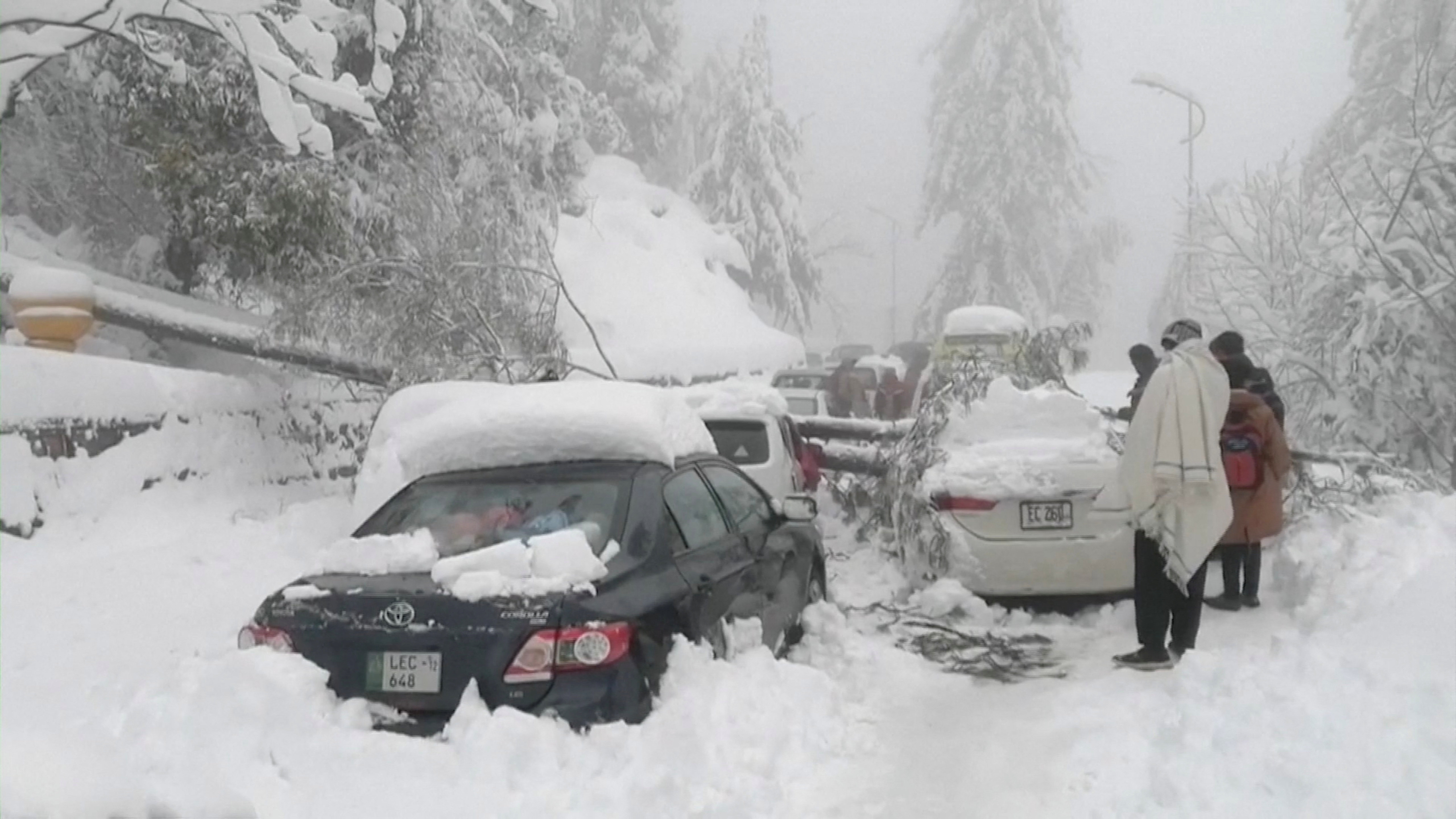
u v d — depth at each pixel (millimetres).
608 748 4523
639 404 6078
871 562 9539
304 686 4723
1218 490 6473
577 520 5340
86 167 14875
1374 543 7676
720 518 6156
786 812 4555
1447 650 5395
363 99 11383
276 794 4262
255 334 11969
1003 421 8719
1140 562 6621
